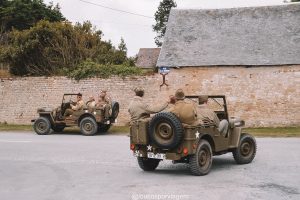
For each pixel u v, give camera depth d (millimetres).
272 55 22203
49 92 23906
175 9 26391
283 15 24672
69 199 7680
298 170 9875
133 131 9859
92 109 19078
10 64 29016
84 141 16438
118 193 8008
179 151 9359
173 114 9281
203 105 10367
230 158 12125
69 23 30891
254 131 19781
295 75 21641
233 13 25469
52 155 12977
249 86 22125
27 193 8266
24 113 24250
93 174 9961
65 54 29375
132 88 22938
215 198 7465
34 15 49469
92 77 23297
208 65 22328
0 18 48250
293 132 18984
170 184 8703
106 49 31875
